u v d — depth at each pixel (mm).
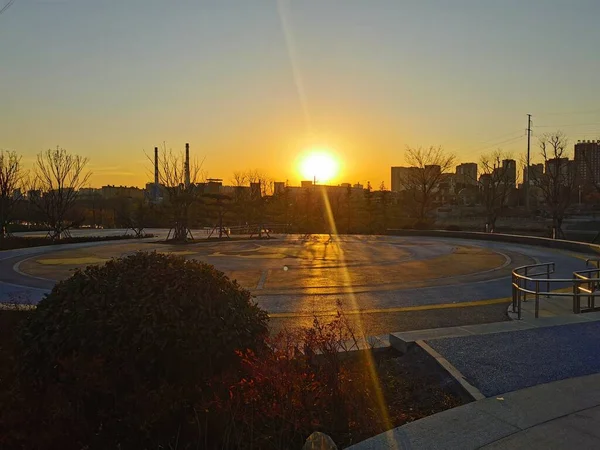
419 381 5203
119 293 4230
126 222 44500
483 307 10742
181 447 3738
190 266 4785
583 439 3766
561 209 35469
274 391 4008
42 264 18547
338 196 55562
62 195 32500
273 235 39438
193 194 33469
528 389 4793
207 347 4148
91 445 3717
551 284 14141
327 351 4621
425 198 47969
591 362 5566
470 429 3947
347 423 4078
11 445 3709
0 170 31578
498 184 49062
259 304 11016
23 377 4316
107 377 3926
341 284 14094
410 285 13898
